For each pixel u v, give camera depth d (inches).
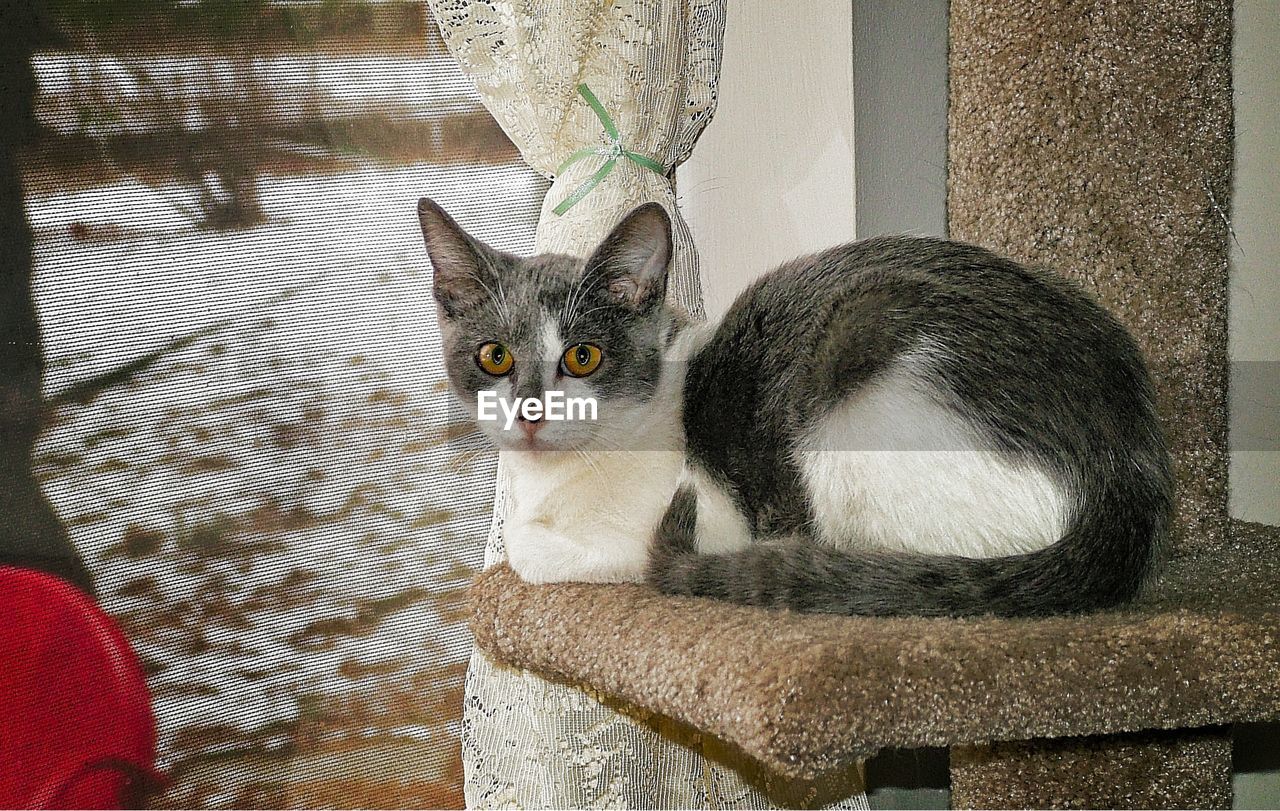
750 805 50.6
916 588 37.9
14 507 71.2
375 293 75.6
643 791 48.5
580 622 39.1
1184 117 51.1
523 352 47.6
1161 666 34.0
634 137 52.9
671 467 46.9
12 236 70.1
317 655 76.6
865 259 48.6
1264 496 60.3
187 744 74.3
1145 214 51.8
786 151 71.5
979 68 54.8
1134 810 51.3
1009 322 43.1
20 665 56.3
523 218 75.2
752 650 31.8
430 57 73.2
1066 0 50.8
